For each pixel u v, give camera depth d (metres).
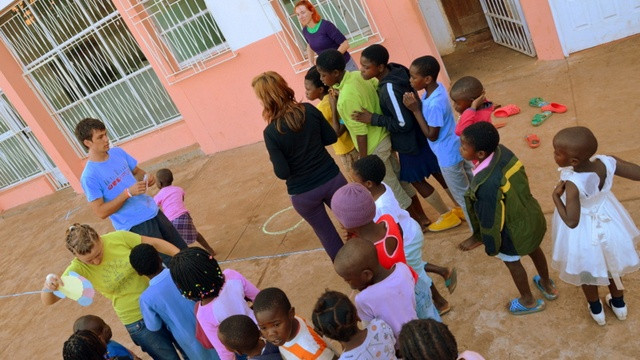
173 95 8.05
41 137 9.40
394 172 4.14
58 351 5.07
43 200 10.27
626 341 2.79
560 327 3.02
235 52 7.25
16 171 10.78
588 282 2.71
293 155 3.45
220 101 7.79
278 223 5.58
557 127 4.89
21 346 5.43
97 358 2.67
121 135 9.42
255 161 7.42
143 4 7.39
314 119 3.46
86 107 9.27
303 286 4.39
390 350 2.21
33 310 6.10
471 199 2.83
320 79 4.00
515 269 2.97
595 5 5.77
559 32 6.03
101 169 4.08
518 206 2.74
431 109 3.45
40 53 8.89
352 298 3.82
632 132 4.33
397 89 3.63
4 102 9.84
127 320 3.34
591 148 2.40
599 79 5.37
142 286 3.34
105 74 8.83
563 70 5.91
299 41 6.98
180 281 2.66
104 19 8.01
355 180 3.00
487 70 6.84
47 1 8.20
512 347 3.02
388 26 6.44
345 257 2.29
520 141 4.95
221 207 6.49
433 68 3.37
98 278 3.26
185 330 3.13
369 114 3.75
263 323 2.23
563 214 2.57
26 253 8.00
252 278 4.80
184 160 8.62
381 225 2.65
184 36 7.55
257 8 6.77
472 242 3.54
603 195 2.56
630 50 5.61
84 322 3.11
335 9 6.70
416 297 2.76
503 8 6.86
